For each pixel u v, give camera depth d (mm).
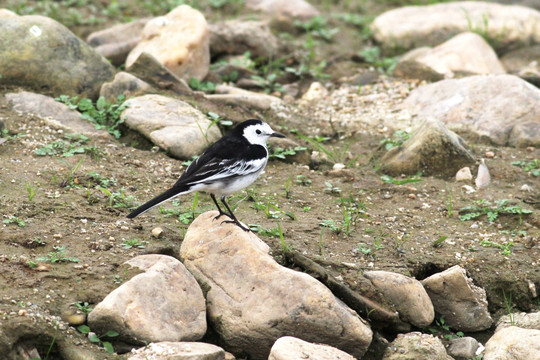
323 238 11133
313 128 15820
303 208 12180
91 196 11617
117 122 14148
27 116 13891
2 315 8383
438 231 11789
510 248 11398
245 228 10383
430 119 14227
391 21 21828
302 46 20906
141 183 12391
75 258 9742
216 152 10219
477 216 12312
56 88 14945
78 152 13000
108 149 13359
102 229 10648
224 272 9453
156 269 9172
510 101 15484
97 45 18422
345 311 9055
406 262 10758
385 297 9891
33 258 9688
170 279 9125
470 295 10281
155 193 12133
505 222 12203
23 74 14805
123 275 9445
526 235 11797
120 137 14062
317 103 17234
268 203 11844
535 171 13742
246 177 10367
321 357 8344
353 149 14953
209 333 9250
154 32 17188
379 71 19234
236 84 18062
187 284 9203
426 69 18125
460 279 10234
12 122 13594
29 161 12430
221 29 19250
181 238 10664
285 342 8414
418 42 21281
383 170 13906
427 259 10906
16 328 8258
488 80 16156
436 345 9375
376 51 20797
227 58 19312
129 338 8594
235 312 9102
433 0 25000
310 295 8930
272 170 13672
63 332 8531
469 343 9789
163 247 10273
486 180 13484
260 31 19641
